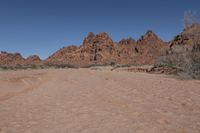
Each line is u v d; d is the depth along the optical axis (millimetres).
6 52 133250
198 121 5641
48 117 6367
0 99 9195
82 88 11695
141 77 17156
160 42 150875
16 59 130750
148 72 25438
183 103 7551
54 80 15945
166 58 24578
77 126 5508
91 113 6645
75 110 7059
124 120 5859
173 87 11031
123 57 130000
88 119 6047
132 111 6754
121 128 5254
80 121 5898
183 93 9320
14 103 8383
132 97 8844
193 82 12758
